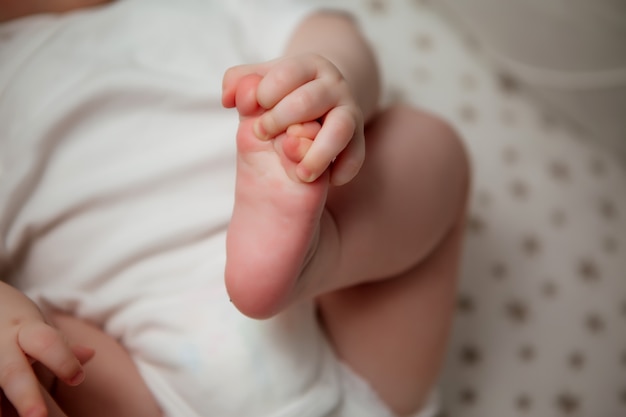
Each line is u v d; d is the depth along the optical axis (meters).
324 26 0.51
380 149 0.46
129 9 0.52
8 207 0.47
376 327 0.51
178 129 0.49
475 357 0.61
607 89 0.69
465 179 0.50
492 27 0.68
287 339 0.46
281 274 0.38
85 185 0.47
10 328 0.39
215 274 0.46
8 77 0.49
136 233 0.47
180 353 0.45
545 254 0.66
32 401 0.37
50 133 0.47
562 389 0.62
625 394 0.64
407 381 0.52
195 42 0.51
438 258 0.51
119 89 0.48
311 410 0.46
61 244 0.47
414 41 0.70
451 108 0.68
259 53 0.52
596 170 0.70
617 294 0.66
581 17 0.65
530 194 0.67
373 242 0.45
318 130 0.37
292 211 0.37
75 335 0.46
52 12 0.54
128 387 0.45
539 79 0.70
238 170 0.38
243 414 0.45
